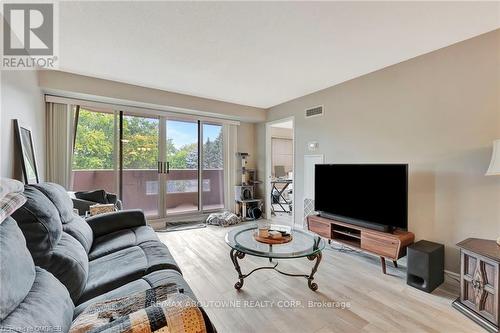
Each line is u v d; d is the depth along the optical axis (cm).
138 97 367
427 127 254
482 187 217
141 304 102
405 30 211
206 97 428
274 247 218
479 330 166
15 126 221
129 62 282
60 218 162
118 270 152
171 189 458
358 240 295
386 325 170
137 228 238
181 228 421
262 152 534
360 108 321
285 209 645
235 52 255
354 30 211
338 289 219
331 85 359
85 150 372
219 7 181
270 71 306
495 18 192
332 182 319
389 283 231
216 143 511
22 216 122
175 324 74
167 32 217
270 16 192
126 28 210
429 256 215
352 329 166
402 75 275
